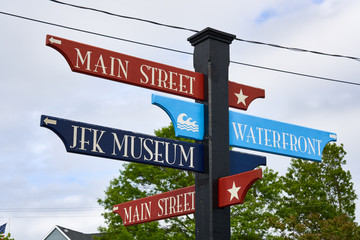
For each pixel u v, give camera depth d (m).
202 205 7.16
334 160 46.41
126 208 8.17
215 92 7.54
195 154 7.29
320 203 41.34
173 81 7.39
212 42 7.71
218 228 7.01
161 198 7.80
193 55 7.85
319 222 33.41
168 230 24.42
